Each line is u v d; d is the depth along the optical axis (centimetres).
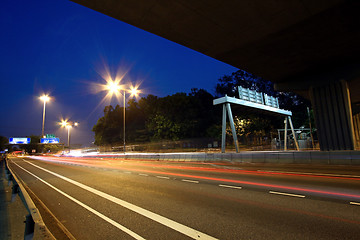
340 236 354
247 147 3931
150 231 408
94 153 6625
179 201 618
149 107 5538
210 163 2030
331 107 1662
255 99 2348
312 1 889
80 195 770
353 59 1509
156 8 895
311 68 1652
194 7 901
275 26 1069
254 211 500
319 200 571
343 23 1059
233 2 871
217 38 1168
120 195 734
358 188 704
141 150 5075
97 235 404
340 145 1600
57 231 432
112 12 920
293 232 374
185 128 4469
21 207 577
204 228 409
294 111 5378
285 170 1254
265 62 1521
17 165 3003
